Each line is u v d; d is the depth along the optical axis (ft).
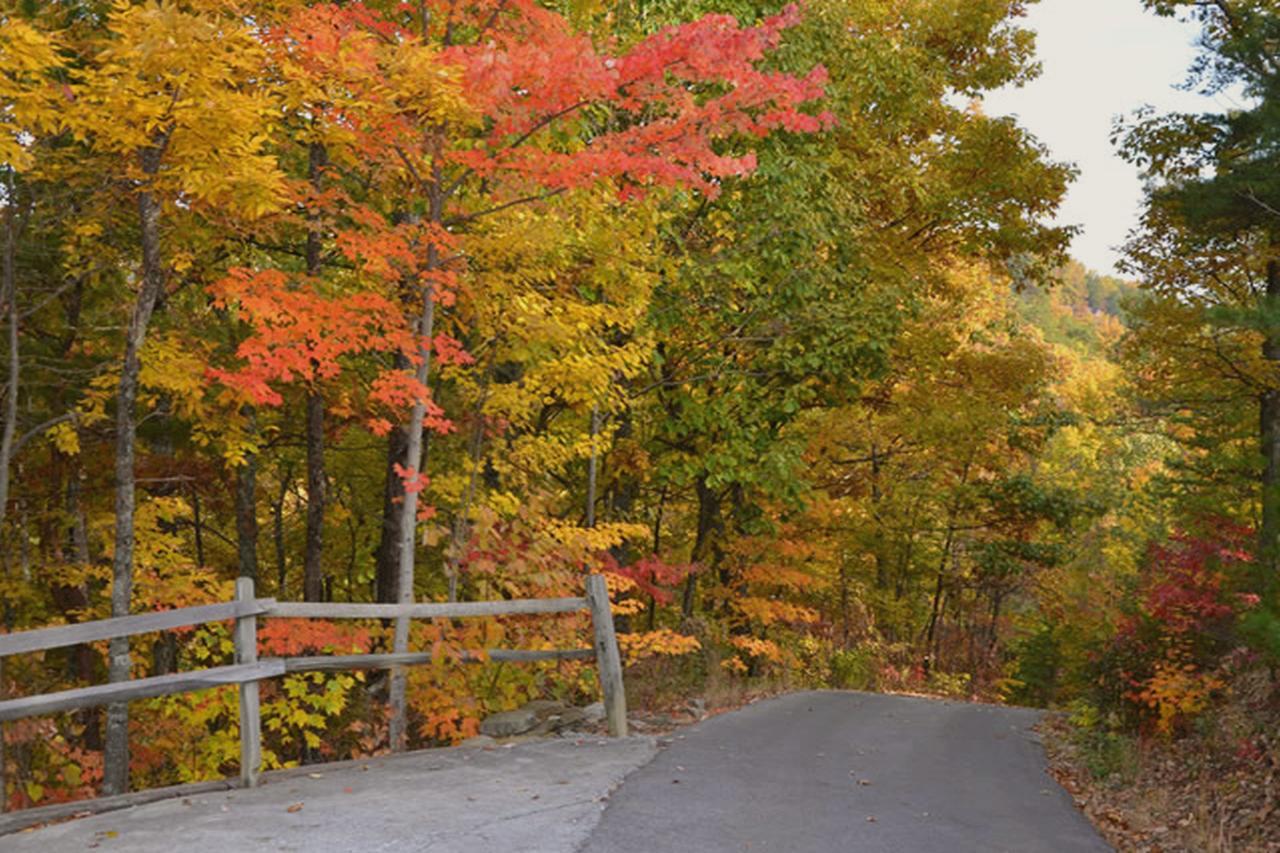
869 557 90.33
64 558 44.70
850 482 79.66
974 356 73.15
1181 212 51.93
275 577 64.49
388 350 31.76
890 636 92.99
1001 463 86.17
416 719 38.47
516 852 17.95
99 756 36.83
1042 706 96.02
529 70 28.91
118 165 30.91
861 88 55.72
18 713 18.25
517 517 39.65
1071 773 31.22
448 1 31.63
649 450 56.49
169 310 42.09
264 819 19.42
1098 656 39.09
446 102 28.71
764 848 19.43
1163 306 58.08
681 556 73.92
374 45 28.60
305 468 60.34
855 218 56.24
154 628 20.24
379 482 57.16
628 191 31.94
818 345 51.21
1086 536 124.77
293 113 32.12
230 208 29.81
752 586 65.77
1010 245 66.49
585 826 19.79
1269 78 40.75
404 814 20.06
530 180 31.22
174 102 25.89
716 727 33.22
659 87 30.22
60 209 36.76
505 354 38.45
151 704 37.81
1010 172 63.31
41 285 40.06
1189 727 34.50
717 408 52.06
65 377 41.14
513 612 28.17
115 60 26.27
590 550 40.42
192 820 19.31
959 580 104.68
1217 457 60.75
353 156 31.76
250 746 22.26
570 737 29.66
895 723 38.22
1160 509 113.70
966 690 95.14
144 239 29.73
